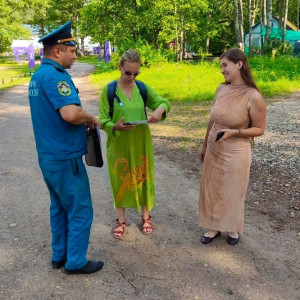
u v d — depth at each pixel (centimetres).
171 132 762
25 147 682
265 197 434
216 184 322
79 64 3541
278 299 265
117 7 2484
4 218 394
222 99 305
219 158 315
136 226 374
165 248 333
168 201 434
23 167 566
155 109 333
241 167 312
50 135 257
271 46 2322
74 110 244
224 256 320
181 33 2659
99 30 2616
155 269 301
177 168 549
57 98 243
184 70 1933
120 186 340
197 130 770
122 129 299
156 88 1390
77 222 279
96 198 445
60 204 287
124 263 310
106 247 335
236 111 296
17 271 299
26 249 332
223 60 295
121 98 317
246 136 300
